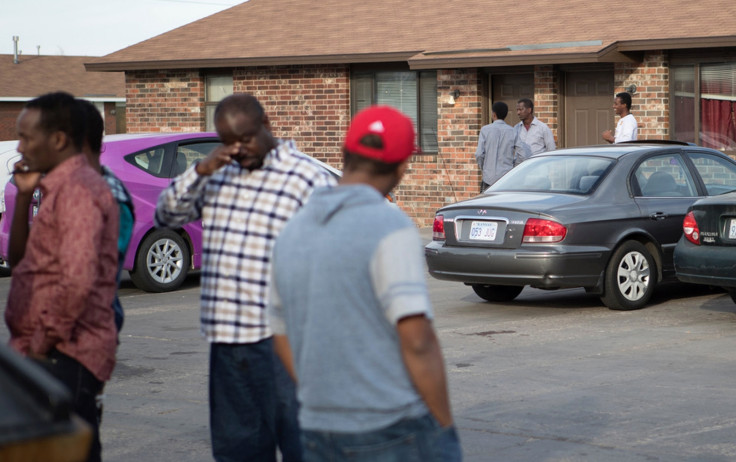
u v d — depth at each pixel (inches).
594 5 717.3
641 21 667.4
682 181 402.6
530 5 753.0
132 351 327.6
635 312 378.6
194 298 438.6
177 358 316.2
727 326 346.6
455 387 267.3
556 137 693.3
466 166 724.0
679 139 656.4
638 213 380.8
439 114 731.4
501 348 317.1
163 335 354.6
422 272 106.5
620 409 242.1
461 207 386.0
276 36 811.4
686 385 264.2
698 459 203.8
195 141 464.1
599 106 685.9
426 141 749.9
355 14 821.2
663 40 627.5
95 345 144.2
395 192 756.6
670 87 656.4
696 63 645.3
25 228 150.6
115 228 145.3
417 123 752.3
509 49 681.0
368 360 106.5
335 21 815.7
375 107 113.2
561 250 361.4
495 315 380.2
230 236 156.0
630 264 378.3
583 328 348.2
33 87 1563.7
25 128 142.3
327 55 747.4
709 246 356.8
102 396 153.5
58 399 76.7
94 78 1638.8
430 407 106.6
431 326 106.0
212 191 158.6
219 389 159.0
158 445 223.6
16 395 77.1
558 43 661.3
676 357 298.4
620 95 576.1
